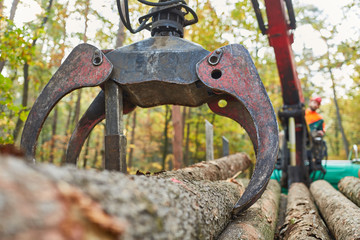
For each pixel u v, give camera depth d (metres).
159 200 1.28
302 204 3.85
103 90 3.33
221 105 3.21
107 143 2.70
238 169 5.74
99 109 3.32
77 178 0.92
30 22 8.27
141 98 3.01
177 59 2.72
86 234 0.72
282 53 5.80
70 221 0.71
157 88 2.85
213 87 2.58
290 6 5.44
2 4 7.93
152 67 2.72
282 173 7.00
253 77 2.54
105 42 12.95
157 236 1.05
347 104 25.41
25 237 0.60
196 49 2.73
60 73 2.82
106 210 0.85
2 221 0.59
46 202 0.69
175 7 3.09
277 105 16.97
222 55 2.62
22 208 0.64
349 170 7.05
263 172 2.36
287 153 6.91
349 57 16.42
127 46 2.85
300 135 6.63
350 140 30.09
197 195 1.96
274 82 16.72
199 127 19.16
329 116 31.12
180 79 2.69
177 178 2.29
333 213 3.41
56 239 0.64
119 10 3.02
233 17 11.44
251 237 2.25
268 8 5.31
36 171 0.78
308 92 21.72
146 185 1.38
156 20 3.18
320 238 2.63
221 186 2.81
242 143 16.23
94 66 2.77
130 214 0.94
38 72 12.12
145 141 24.31
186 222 1.43
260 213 2.87
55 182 0.78
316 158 6.88
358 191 4.05
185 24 3.32
